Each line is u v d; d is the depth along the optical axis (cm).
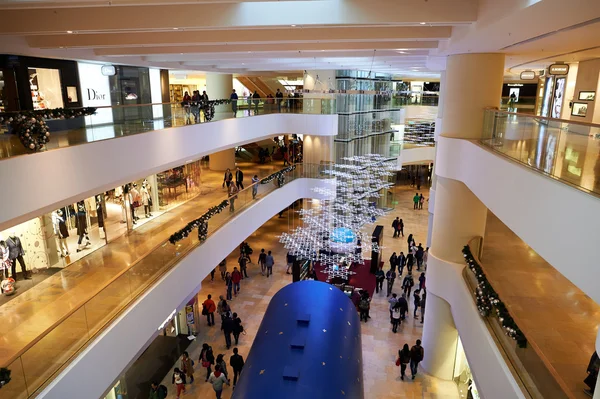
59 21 723
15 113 626
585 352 680
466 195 948
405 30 805
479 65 887
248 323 1307
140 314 827
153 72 1574
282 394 584
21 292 936
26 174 612
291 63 1600
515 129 610
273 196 1691
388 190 2711
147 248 1217
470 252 860
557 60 1089
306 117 1828
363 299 1324
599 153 386
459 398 1000
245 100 1552
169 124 1095
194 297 1239
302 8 668
